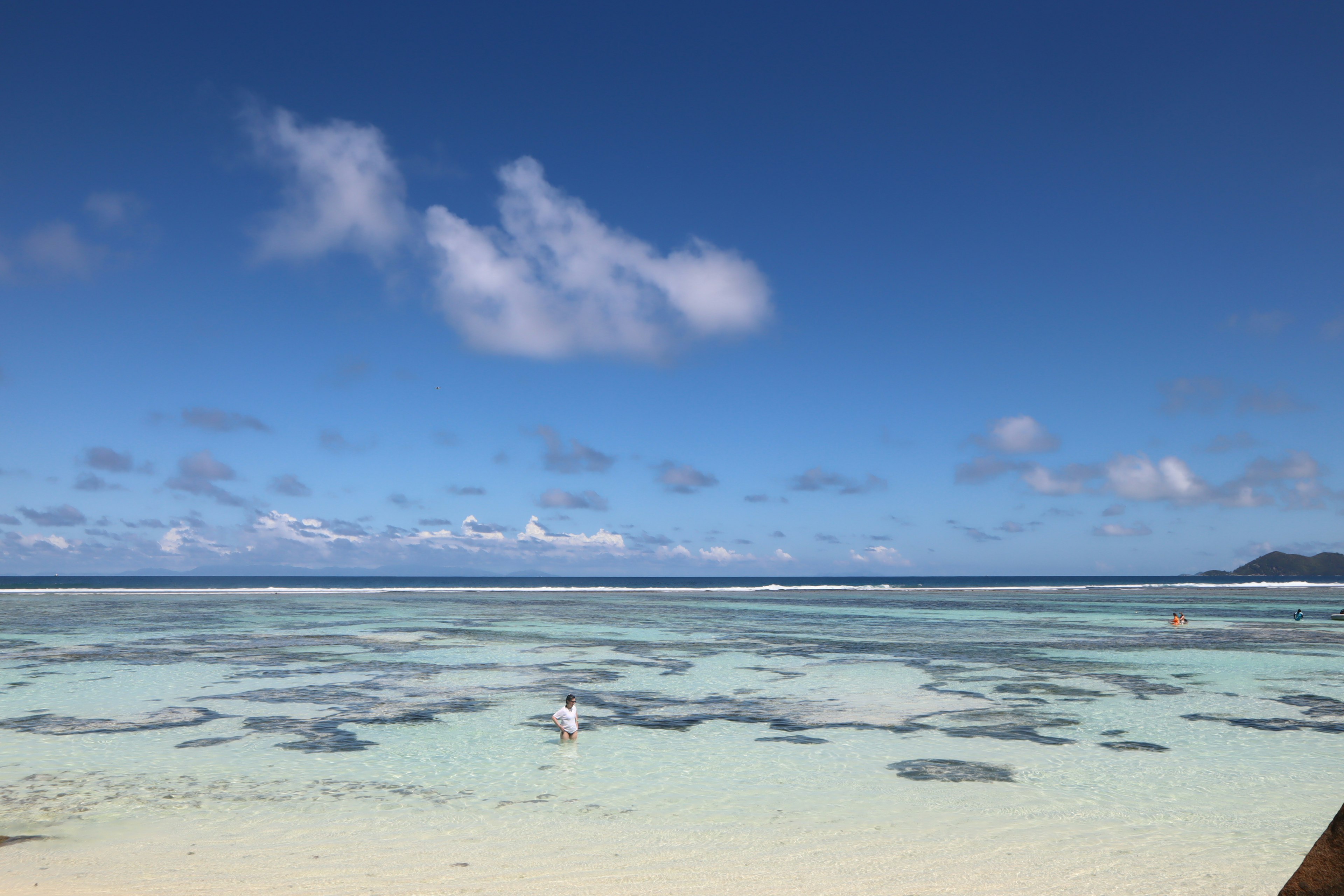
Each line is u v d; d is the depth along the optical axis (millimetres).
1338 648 37656
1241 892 9703
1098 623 54344
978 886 9844
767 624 51688
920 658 33500
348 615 57469
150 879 9820
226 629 44938
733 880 9992
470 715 20641
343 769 15430
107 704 21969
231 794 13695
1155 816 12750
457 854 10844
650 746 17438
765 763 16078
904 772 15344
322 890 9492
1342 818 6289
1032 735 18641
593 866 10445
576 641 39531
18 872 10023
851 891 9641
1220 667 30656
